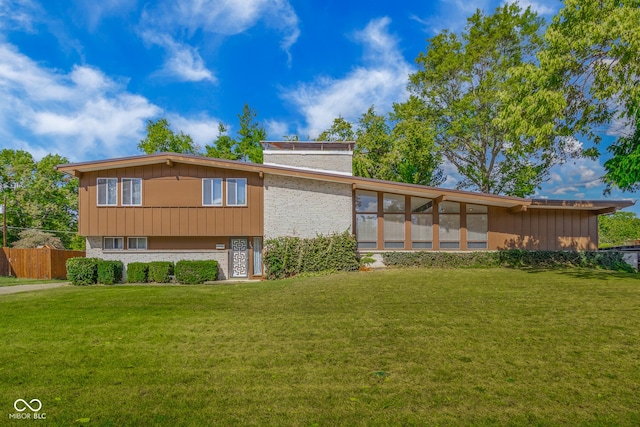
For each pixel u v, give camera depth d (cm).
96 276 1559
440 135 2906
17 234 3656
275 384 436
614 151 1216
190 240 1756
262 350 554
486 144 2770
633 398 396
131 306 872
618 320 685
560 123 1270
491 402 389
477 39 2567
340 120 3256
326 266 1584
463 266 1669
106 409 377
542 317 711
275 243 1630
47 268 2222
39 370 477
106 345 579
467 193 1622
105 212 1648
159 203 1661
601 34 1019
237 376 459
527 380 440
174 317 760
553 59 1115
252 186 1683
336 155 2067
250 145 4188
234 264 1753
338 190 1689
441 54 2738
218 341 598
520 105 1190
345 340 594
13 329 673
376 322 695
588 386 424
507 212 1783
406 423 350
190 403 389
